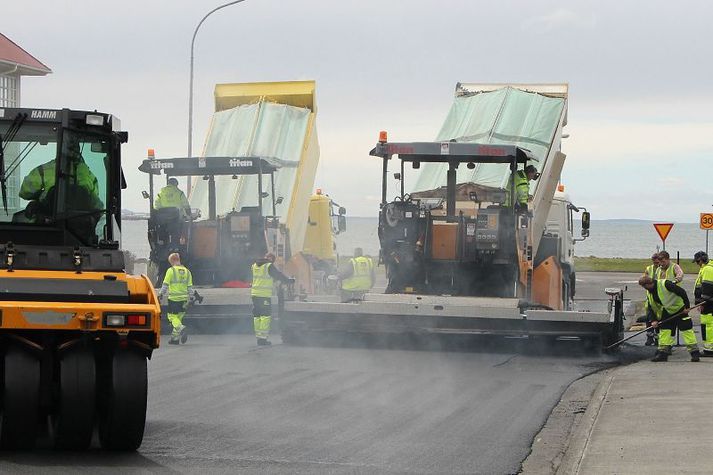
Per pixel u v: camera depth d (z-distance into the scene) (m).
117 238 21.14
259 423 22.58
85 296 19.14
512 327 35.88
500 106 42.03
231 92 51.09
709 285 36.34
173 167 44.66
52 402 19.42
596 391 27.92
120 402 19.06
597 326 35.50
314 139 50.72
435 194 39.44
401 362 33.81
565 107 42.44
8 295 18.78
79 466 18.05
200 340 40.91
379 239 38.41
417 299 36.88
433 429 22.33
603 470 17.88
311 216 59.88
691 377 30.02
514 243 37.66
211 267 45.50
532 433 22.09
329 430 21.94
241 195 47.88
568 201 47.56
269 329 40.88
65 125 20.59
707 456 18.69
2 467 17.78
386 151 37.84
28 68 61.59
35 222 20.53
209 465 18.38
